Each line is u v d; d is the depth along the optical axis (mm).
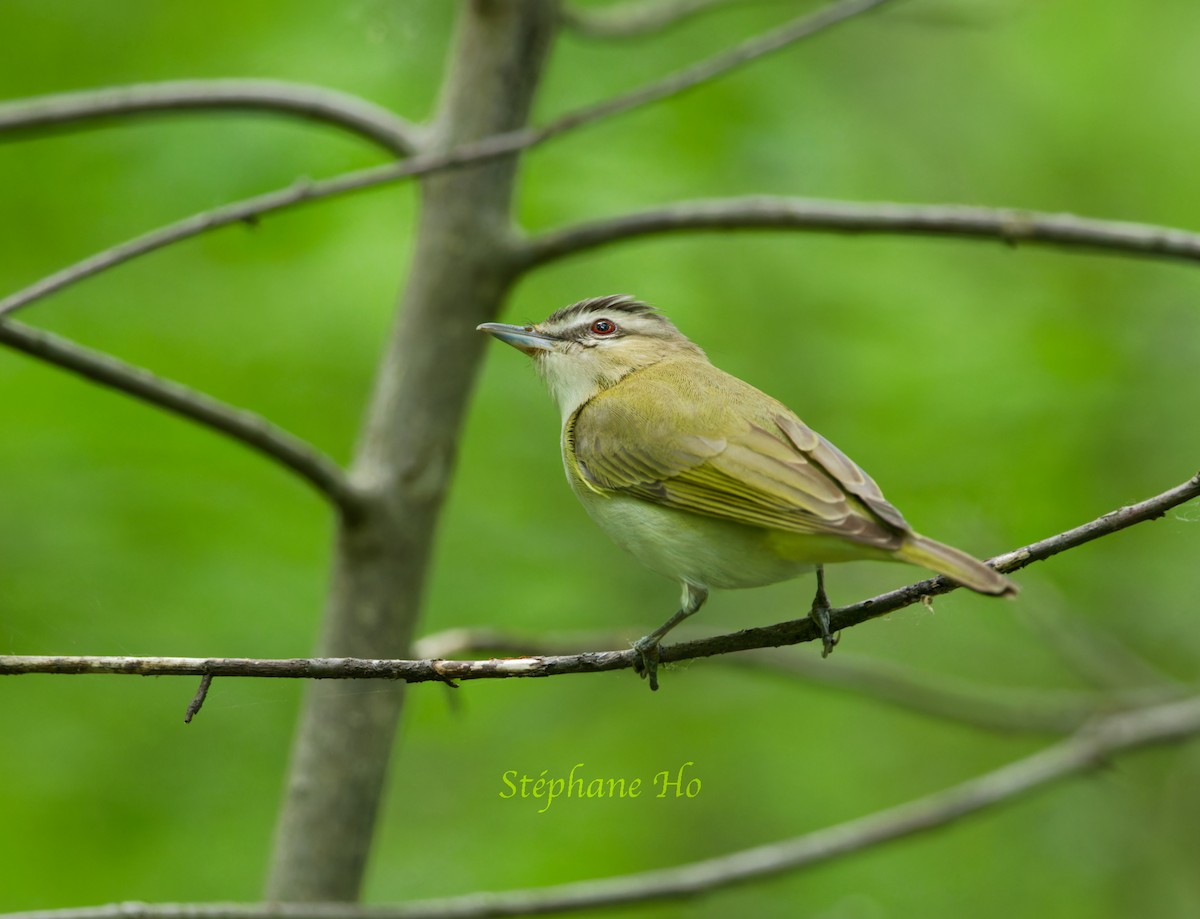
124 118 9508
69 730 12250
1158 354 14562
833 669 12180
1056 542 6570
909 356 13789
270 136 12891
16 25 13328
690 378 8656
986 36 17609
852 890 15125
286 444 8836
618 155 13172
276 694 12797
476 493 13914
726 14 13867
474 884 13000
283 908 8914
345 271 12961
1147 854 15805
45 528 11797
